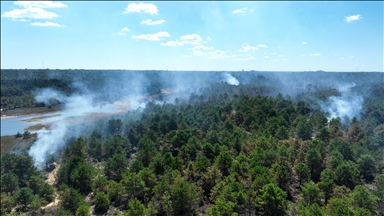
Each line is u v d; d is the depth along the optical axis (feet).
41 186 293.84
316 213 177.88
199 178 279.49
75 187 291.38
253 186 224.12
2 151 513.45
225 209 191.42
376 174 290.15
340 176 254.68
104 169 314.14
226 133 377.50
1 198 248.93
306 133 384.27
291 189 256.11
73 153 375.66
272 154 283.79
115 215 245.45
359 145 324.39
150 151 330.34
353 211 175.22
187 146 335.47
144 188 253.03
